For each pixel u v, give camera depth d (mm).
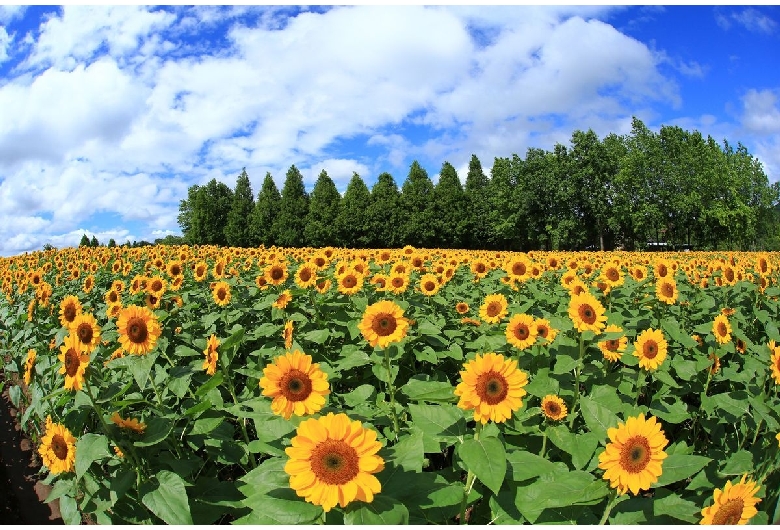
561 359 4059
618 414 3707
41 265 18047
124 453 3078
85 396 3326
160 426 3223
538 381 3762
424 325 5074
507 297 8281
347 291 6430
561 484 2676
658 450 2424
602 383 4305
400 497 2461
